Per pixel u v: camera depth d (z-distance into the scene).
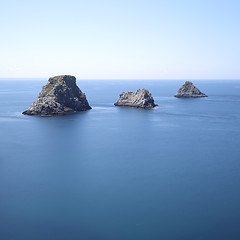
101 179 80.19
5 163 93.12
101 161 96.31
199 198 68.62
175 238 52.88
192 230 55.38
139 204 65.31
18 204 64.94
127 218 59.38
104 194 70.44
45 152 106.38
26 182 77.62
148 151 109.19
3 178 80.25
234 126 162.12
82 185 75.88
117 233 54.22
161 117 194.00
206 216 60.44
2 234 53.78
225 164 93.81
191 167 90.75
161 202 66.38
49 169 87.94
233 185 76.44
